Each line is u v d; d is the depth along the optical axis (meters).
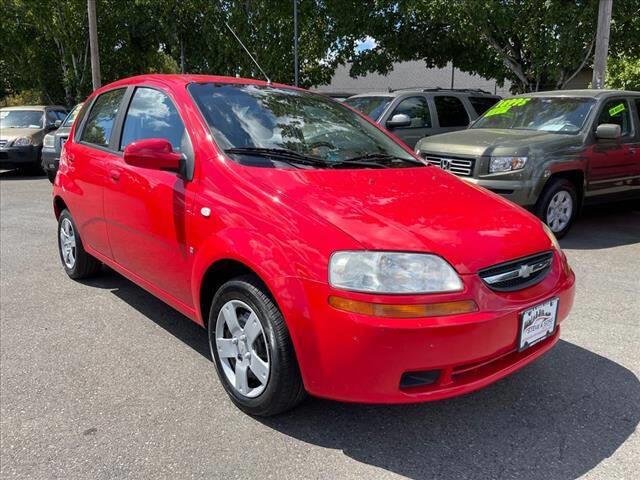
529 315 2.56
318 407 2.90
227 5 17.67
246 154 3.09
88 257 4.74
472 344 2.36
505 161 6.12
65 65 21.62
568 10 11.45
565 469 2.43
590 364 3.40
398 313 2.28
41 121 13.56
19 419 2.78
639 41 11.84
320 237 2.45
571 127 6.82
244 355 2.78
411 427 2.74
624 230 7.14
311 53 17.95
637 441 2.63
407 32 16.30
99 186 4.03
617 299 4.52
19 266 5.39
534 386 3.14
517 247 2.65
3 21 20.45
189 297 3.22
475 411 2.88
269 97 3.74
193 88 3.53
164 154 3.08
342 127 3.78
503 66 15.75
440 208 2.79
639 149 7.25
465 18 12.75
